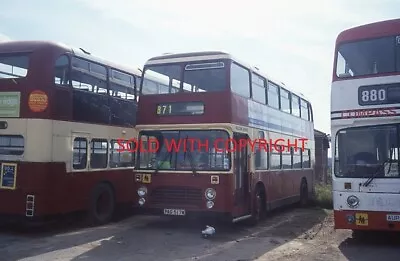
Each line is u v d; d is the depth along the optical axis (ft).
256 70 44.32
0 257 28.53
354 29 34.32
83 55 40.81
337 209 32.71
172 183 37.35
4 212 36.17
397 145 31.58
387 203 31.24
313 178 65.72
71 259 28.09
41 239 34.78
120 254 29.55
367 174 32.01
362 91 32.91
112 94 45.11
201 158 36.99
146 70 40.34
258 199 43.57
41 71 36.24
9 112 36.58
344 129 33.24
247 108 40.93
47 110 36.11
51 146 36.29
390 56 32.68
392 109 31.81
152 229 39.63
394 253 30.17
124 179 46.52
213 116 37.06
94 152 41.98
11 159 36.29
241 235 37.45
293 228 41.81
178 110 38.24
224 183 36.06
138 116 39.65
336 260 28.14
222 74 37.50
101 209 43.14
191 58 38.83
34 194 35.50
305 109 63.87
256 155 43.01
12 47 37.22
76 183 39.37
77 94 39.73
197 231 38.78
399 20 33.09
